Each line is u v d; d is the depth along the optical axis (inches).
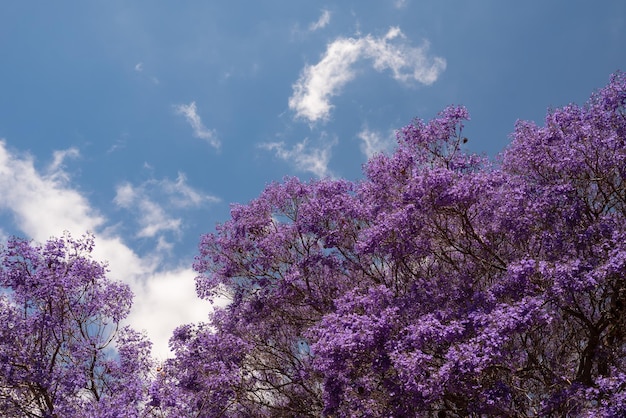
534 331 494.3
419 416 475.5
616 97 532.7
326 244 616.1
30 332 507.8
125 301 562.6
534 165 526.6
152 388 484.7
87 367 519.5
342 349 443.8
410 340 437.4
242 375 579.8
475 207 534.9
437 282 524.1
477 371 396.5
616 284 490.6
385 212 550.6
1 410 489.4
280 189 665.0
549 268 442.3
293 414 624.4
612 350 494.6
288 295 637.9
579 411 440.1
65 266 534.6
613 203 526.3
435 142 599.5
